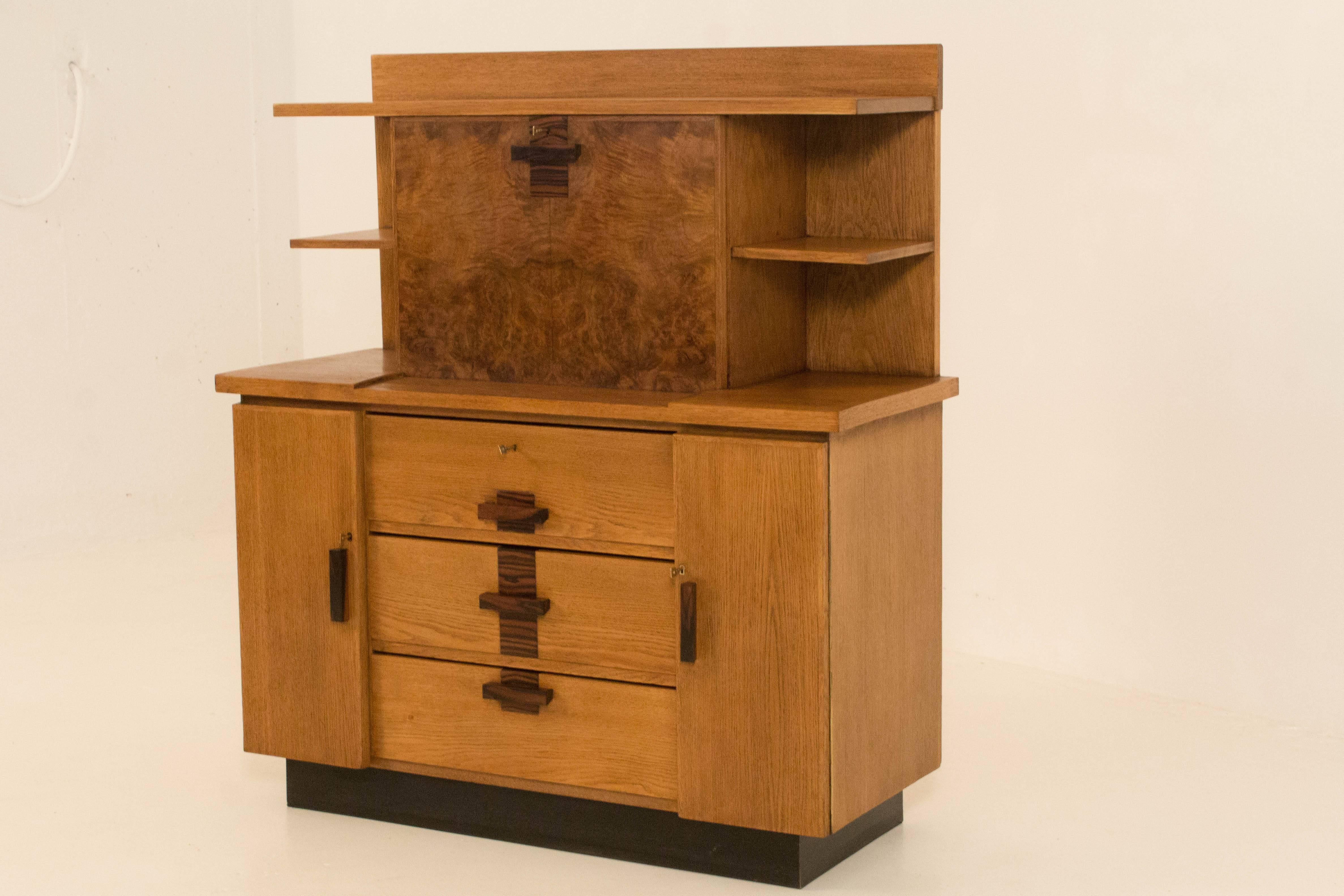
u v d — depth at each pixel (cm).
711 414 227
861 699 236
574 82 274
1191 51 312
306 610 261
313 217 504
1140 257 324
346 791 268
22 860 249
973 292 352
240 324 496
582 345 254
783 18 373
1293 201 301
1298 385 303
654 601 237
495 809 257
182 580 429
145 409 475
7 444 445
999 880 239
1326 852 250
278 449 259
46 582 425
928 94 249
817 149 263
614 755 244
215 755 297
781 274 258
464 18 452
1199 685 324
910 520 248
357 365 275
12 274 441
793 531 223
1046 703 325
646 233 245
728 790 234
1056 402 341
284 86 501
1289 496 306
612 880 240
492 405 244
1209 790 277
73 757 296
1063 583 344
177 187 476
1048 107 335
